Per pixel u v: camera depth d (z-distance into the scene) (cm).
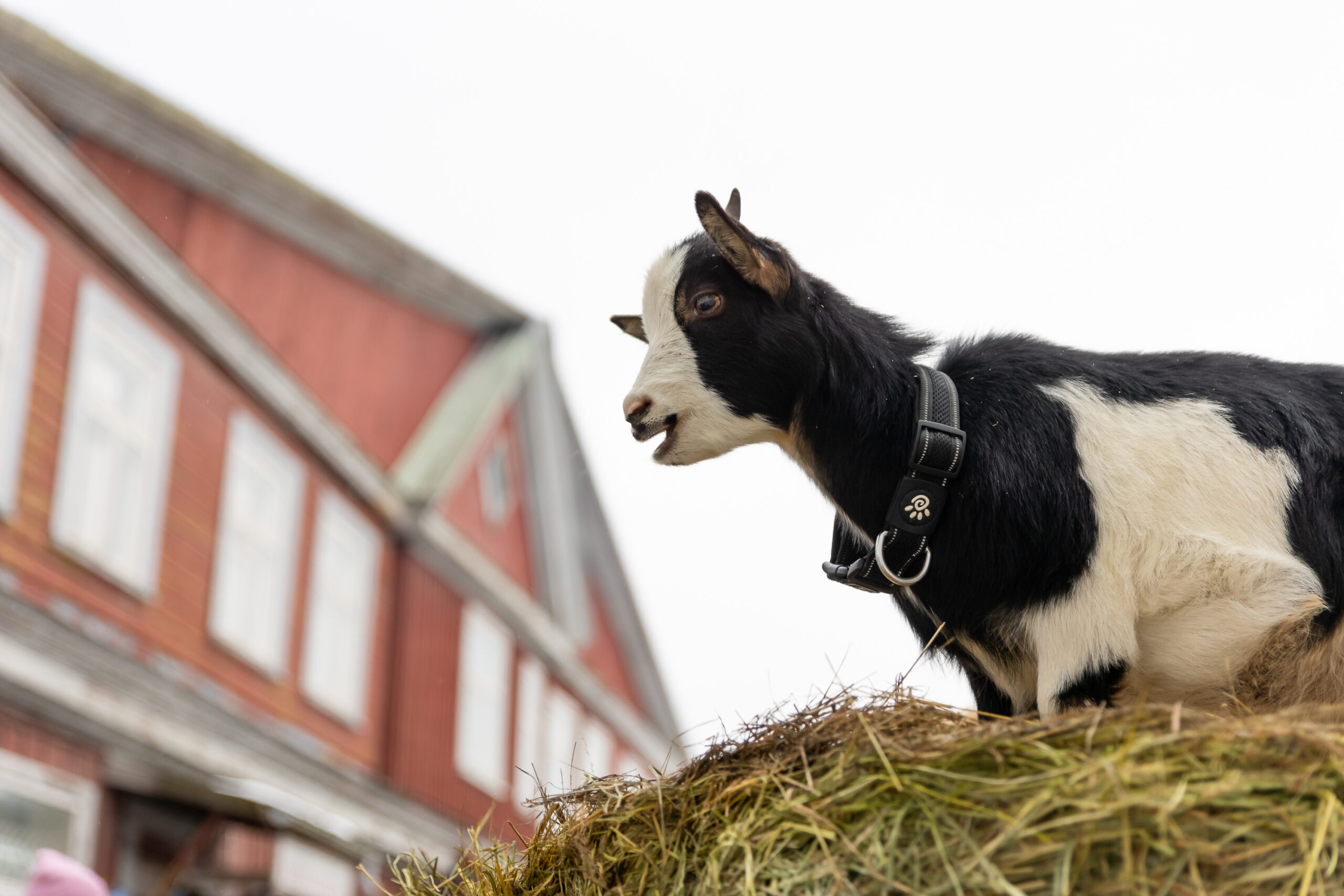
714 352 342
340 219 1484
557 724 2103
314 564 1397
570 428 2095
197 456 1182
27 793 900
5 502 919
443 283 1780
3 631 880
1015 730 236
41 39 1060
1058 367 328
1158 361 334
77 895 545
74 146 1105
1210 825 217
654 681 2558
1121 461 311
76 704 949
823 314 339
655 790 276
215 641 1184
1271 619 301
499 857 310
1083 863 216
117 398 1083
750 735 274
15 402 937
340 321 1562
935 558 319
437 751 1639
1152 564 305
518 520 1992
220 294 1297
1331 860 213
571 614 2150
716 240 336
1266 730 226
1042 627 310
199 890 1044
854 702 268
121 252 1073
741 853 247
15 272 952
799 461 351
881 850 230
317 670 1398
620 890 266
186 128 1199
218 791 1016
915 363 339
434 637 1667
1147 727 232
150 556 1091
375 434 1630
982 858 220
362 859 1200
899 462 326
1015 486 310
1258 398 321
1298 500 309
